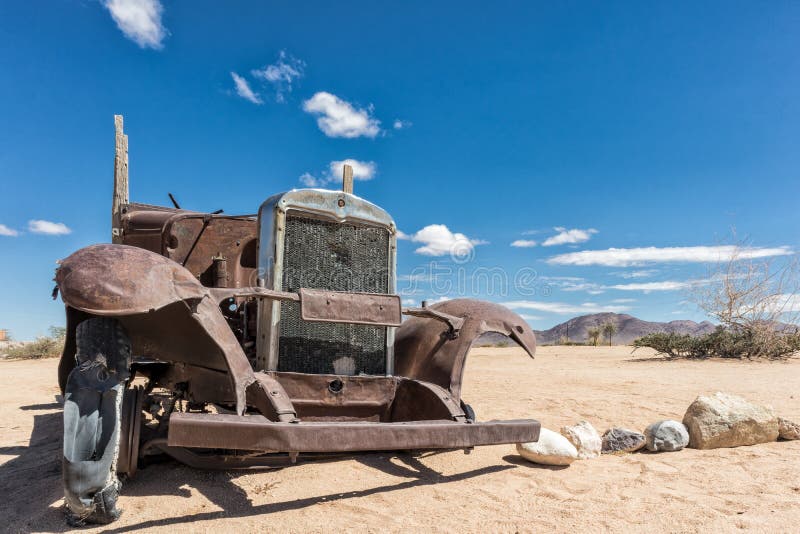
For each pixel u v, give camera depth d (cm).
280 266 430
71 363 379
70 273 311
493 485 399
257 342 441
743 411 515
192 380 461
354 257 470
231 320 536
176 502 357
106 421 328
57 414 753
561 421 640
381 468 440
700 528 304
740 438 506
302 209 444
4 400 895
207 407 646
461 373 464
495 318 496
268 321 428
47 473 451
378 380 453
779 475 407
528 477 420
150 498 364
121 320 389
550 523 320
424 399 435
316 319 407
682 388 877
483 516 334
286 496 372
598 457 484
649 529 307
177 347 425
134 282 312
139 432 391
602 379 1042
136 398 393
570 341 3381
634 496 366
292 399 417
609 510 339
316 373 444
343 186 520
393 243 489
